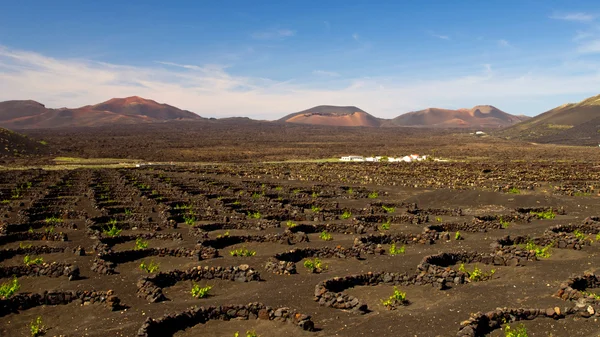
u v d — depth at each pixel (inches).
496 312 689.0
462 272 900.0
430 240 1229.7
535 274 927.7
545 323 680.4
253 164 4303.6
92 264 1071.0
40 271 984.3
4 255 1155.9
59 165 4205.2
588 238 1240.2
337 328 693.9
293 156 5374.0
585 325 666.8
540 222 1499.8
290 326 701.9
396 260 1045.8
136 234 1338.6
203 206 1884.8
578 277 845.8
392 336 656.4
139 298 842.8
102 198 2106.3
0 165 4084.6
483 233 1353.3
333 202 1926.7
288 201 2006.6
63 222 1558.8
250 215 1656.0
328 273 973.2
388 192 2331.4
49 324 748.6
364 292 856.9
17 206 1939.0
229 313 741.3
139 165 4126.5
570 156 4909.0
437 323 690.2
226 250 1200.8
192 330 708.7
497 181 2561.5
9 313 786.8
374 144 7652.6
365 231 1375.5
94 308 796.6
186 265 1051.9
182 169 3673.7
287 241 1232.8
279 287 882.8
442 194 2060.8
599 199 1923.0
